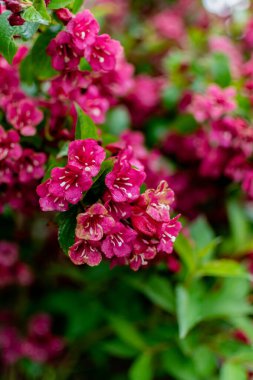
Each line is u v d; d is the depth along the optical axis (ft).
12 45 1.98
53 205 1.86
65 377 3.38
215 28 3.74
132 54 3.66
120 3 3.97
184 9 4.22
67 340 3.23
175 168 3.24
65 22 2.03
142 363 2.78
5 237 3.26
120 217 1.86
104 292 3.22
